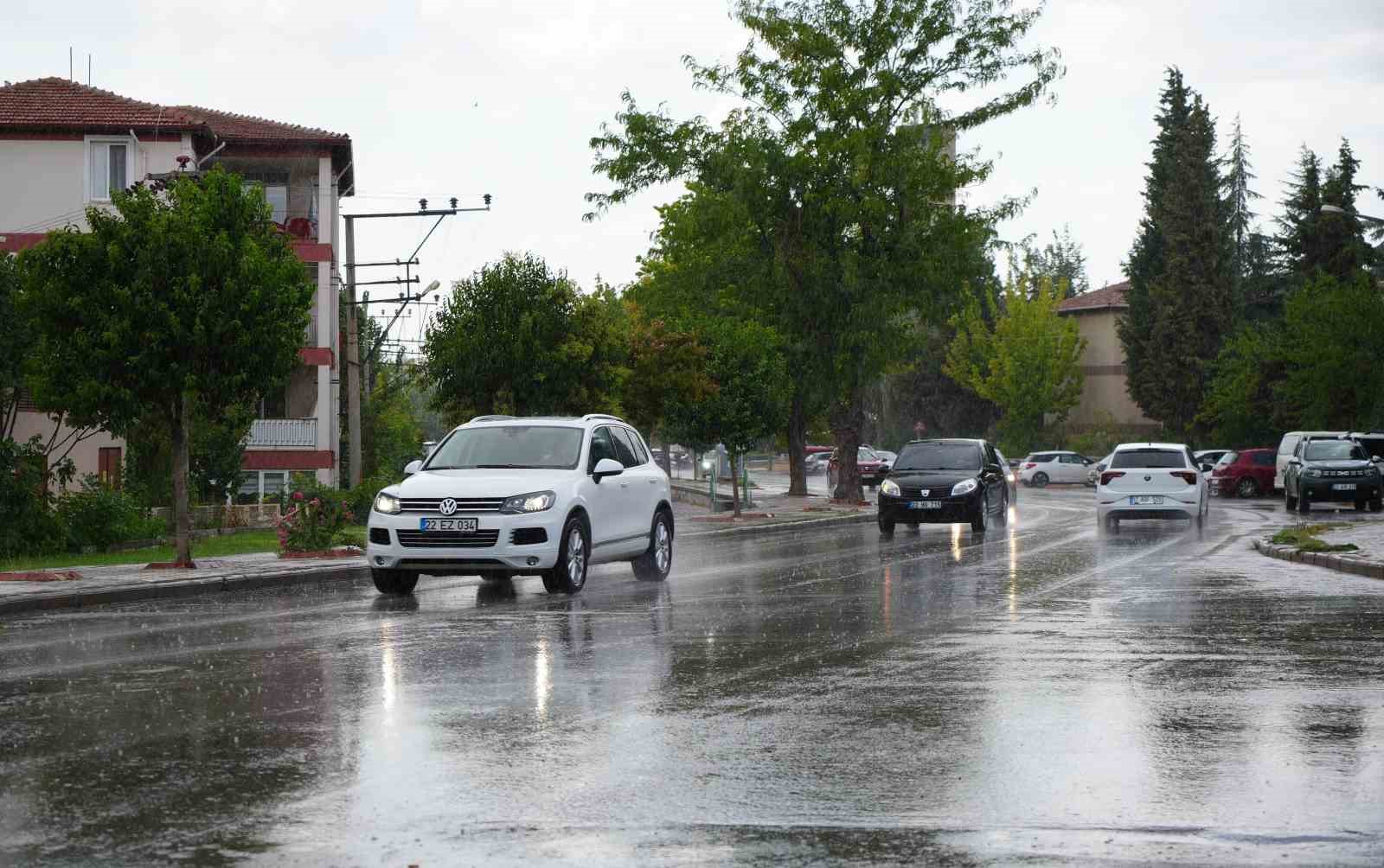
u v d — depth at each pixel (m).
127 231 18.94
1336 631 11.75
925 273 41.50
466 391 30.12
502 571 15.30
